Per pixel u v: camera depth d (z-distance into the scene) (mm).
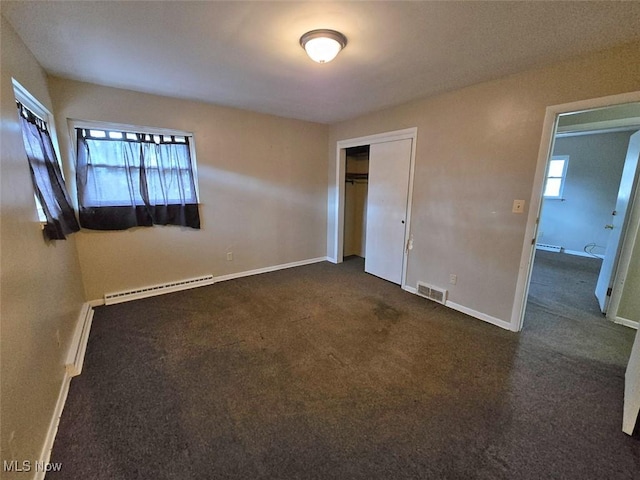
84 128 2812
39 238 1720
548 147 2311
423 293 3402
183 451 1431
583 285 3828
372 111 3752
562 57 2090
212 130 3537
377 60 2176
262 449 1449
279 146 4148
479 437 1525
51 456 1386
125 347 2314
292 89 2881
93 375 1978
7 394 1099
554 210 5887
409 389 1877
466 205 2893
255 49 2027
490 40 1861
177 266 3539
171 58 2178
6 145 1406
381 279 4023
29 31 1766
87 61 2242
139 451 1426
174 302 3189
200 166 3520
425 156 3223
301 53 2082
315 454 1427
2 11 1537
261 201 4113
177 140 3340
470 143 2793
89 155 2854
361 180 5082
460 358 2215
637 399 1531
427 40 1868
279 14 1601
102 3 1490
